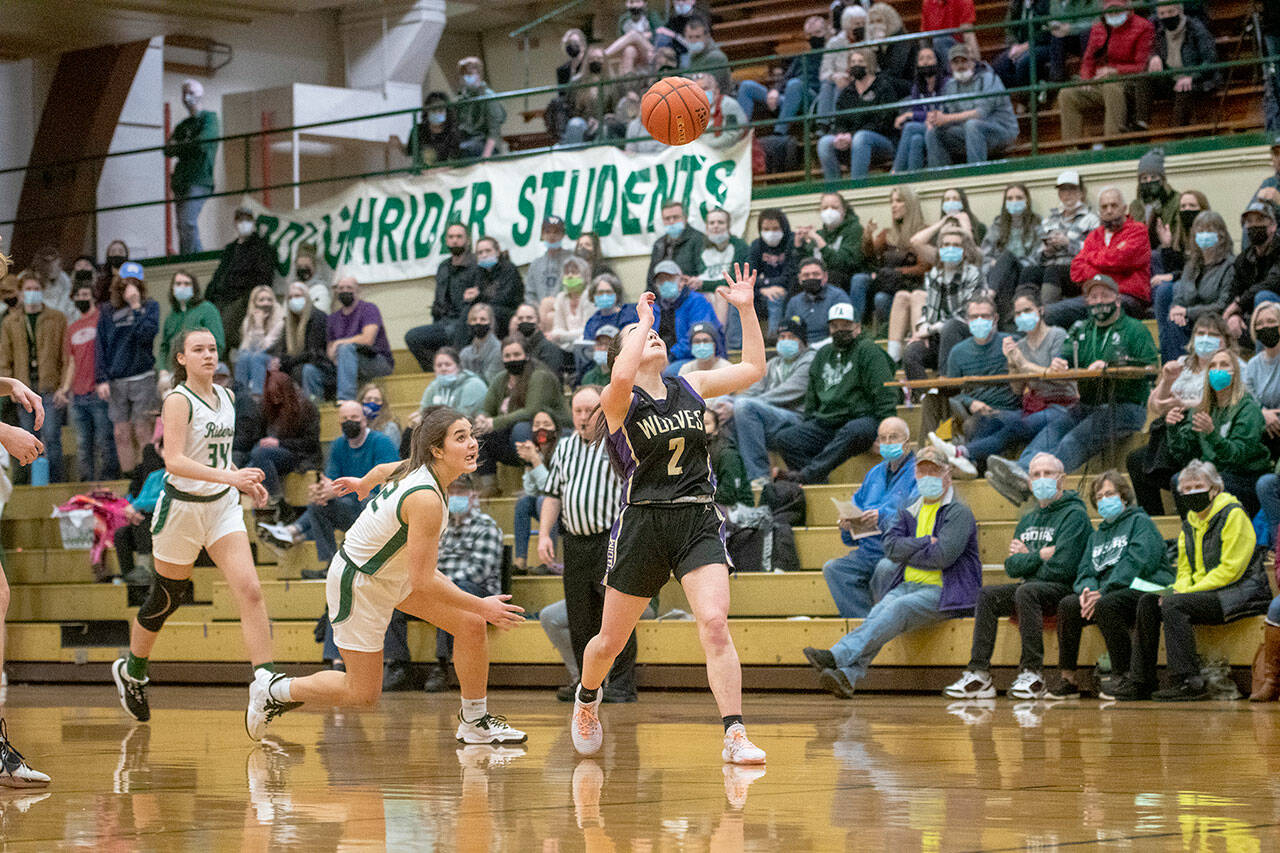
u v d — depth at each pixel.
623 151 18.55
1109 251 14.30
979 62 17.39
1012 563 11.43
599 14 24.77
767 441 14.38
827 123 18.16
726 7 23.62
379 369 18.31
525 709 10.72
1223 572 10.67
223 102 24.58
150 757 7.37
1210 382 11.89
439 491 7.15
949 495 11.67
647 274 17.80
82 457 19.22
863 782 5.92
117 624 16.00
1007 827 4.64
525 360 15.41
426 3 25.06
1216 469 11.48
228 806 5.43
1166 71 15.80
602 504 10.38
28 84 23.16
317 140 24.08
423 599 7.69
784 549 13.21
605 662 7.04
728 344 16.11
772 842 4.42
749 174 17.75
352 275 20.20
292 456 16.39
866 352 13.98
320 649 14.41
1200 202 14.74
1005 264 14.88
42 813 5.28
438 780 6.21
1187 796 5.36
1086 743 7.45
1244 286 13.59
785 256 16.28
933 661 11.84
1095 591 10.94
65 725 9.53
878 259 16.11
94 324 19.17
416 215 19.84
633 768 6.60
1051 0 17.67
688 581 6.71
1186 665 10.57
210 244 22.66
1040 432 13.24
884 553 12.10
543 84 26.38
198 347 9.09
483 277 18.12
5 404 19.45
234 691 13.67
